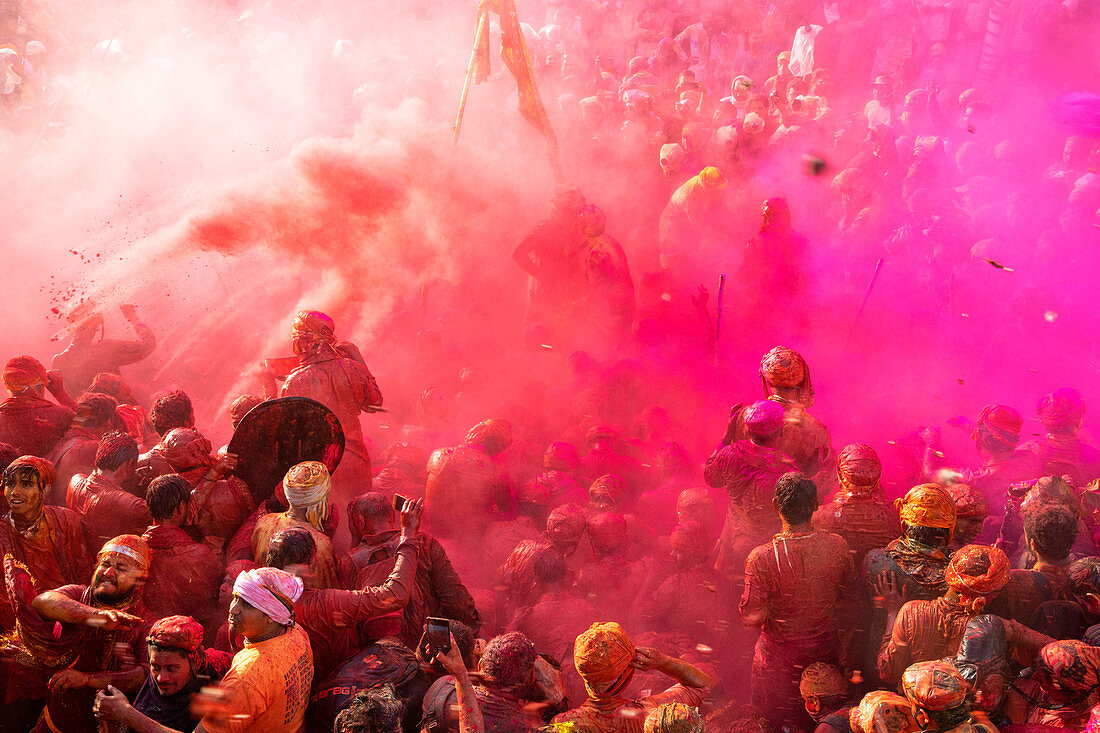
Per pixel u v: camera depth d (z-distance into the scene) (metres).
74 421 6.78
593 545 5.88
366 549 5.05
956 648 4.49
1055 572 4.98
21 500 4.98
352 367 6.74
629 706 4.05
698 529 5.84
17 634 4.91
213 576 5.10
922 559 4.77
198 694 3.86
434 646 4.41
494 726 4.09
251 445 5.79
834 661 5.13
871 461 5.37
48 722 4.67
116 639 4.63
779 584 5.05
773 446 6.12
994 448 6.63
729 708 5.17
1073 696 4.14
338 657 4.62
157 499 5.05
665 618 5.68
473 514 6.35
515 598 5.73
